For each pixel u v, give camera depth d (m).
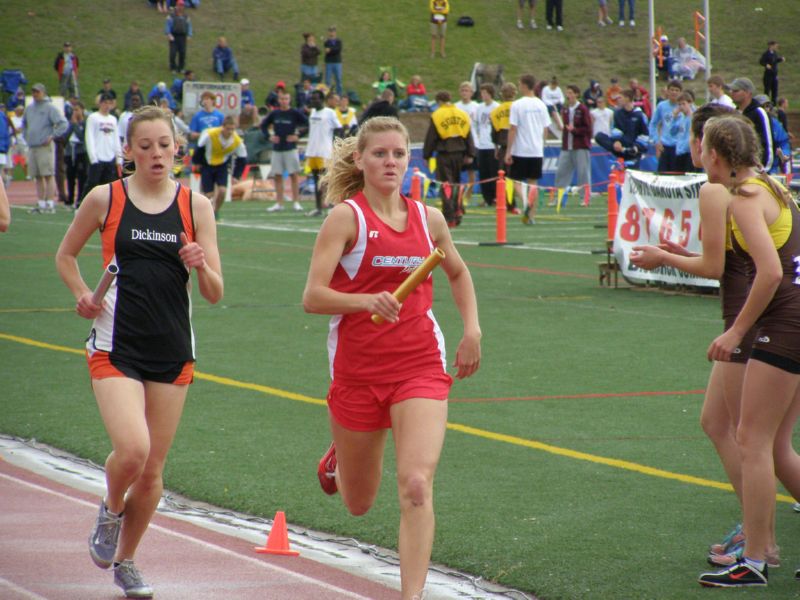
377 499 14.11
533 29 121.06
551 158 69.12
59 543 12.46
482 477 14.88
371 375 10.42
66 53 94.00
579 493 14.14
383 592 11.00
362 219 10.52
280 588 11.09
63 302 30.28
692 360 22.50
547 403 19.06
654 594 10.71
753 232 10.80
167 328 10.98
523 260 38.78
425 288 10.65
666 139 44.28
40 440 17.08
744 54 116.94
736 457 11.76
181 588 11.10
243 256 40.00
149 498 11.02
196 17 119.50
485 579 11.31
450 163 50.03
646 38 119.94
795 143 80.94
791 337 10.85
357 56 114.88
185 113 76.31
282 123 57.84
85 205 11.05
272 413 18.55
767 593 10.77
